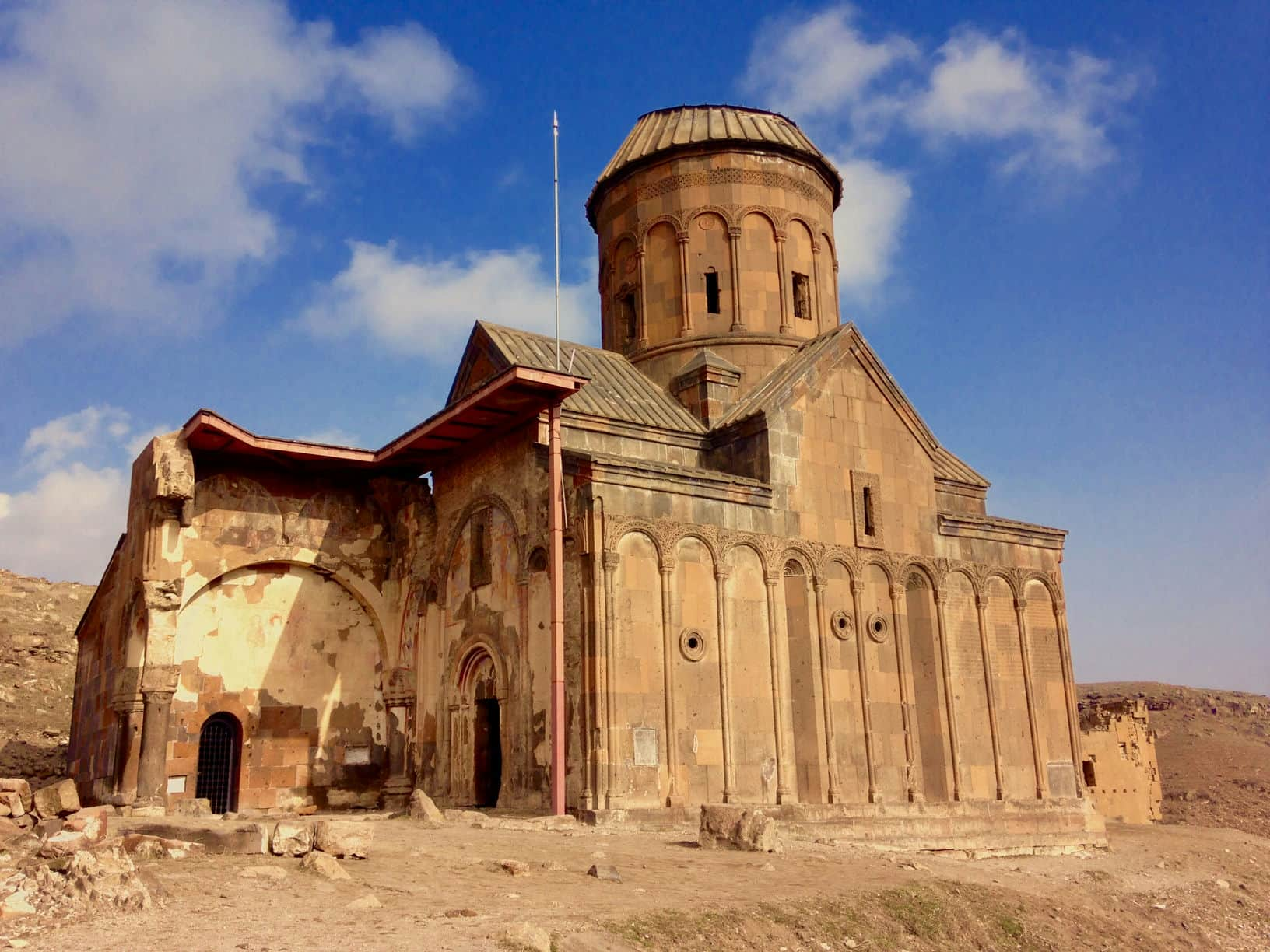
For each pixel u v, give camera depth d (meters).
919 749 26.47
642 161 33.19
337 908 11.20
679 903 12.63
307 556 27.41
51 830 14.01
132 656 24.92
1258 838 32.38
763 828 17.47
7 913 10.02
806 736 24.39
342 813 25.91
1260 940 20.28
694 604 23.22
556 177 27.41
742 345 31.33
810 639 24.95
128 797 23.73
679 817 21.28
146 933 9.75
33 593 59.50
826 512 26.27
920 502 28.22
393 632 28.20
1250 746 77.69
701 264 32.19
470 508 25.95
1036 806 27.66
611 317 34.06
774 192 32.84
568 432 25.20
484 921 10.87
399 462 27.41
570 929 10.83
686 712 22.44
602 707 21.19
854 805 24.41
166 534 25.02
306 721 26.94
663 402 28.84
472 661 25.44
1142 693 101.38
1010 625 29.25
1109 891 21.06
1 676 47.59
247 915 10.66
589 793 20.86
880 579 26.94
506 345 27.55
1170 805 61.62
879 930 13.66
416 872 13.72
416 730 26.75
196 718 25.52
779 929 12.55
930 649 27.34
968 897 16.12
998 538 29.52
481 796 24.64
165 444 24.83
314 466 27.47
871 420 27.81
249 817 23.39
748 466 26.22
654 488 23.12
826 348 27.34
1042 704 29.20
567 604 22.42
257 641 26.72
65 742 40.59
